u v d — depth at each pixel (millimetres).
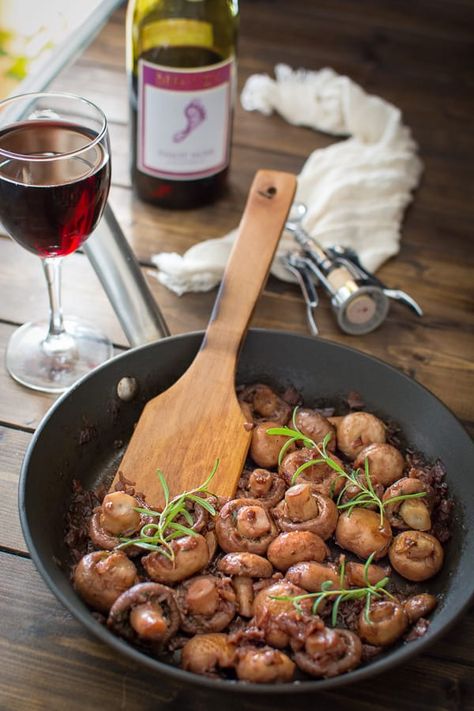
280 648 570
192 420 678
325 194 900
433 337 813
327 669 554
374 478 660
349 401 708
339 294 790
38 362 760
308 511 624
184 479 656
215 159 882
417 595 601
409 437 688
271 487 651
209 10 870
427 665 596
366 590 581
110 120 983
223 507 627
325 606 594
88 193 666
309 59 1084
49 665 588
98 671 587
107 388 685
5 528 653
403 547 615
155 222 892
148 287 772
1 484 679
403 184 926
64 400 656
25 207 657
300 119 1008
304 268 834
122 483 651
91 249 774
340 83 1010
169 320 806
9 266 846
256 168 955
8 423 720
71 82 1018
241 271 739
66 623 607
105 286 765
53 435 643
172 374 714
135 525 617
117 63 1051
